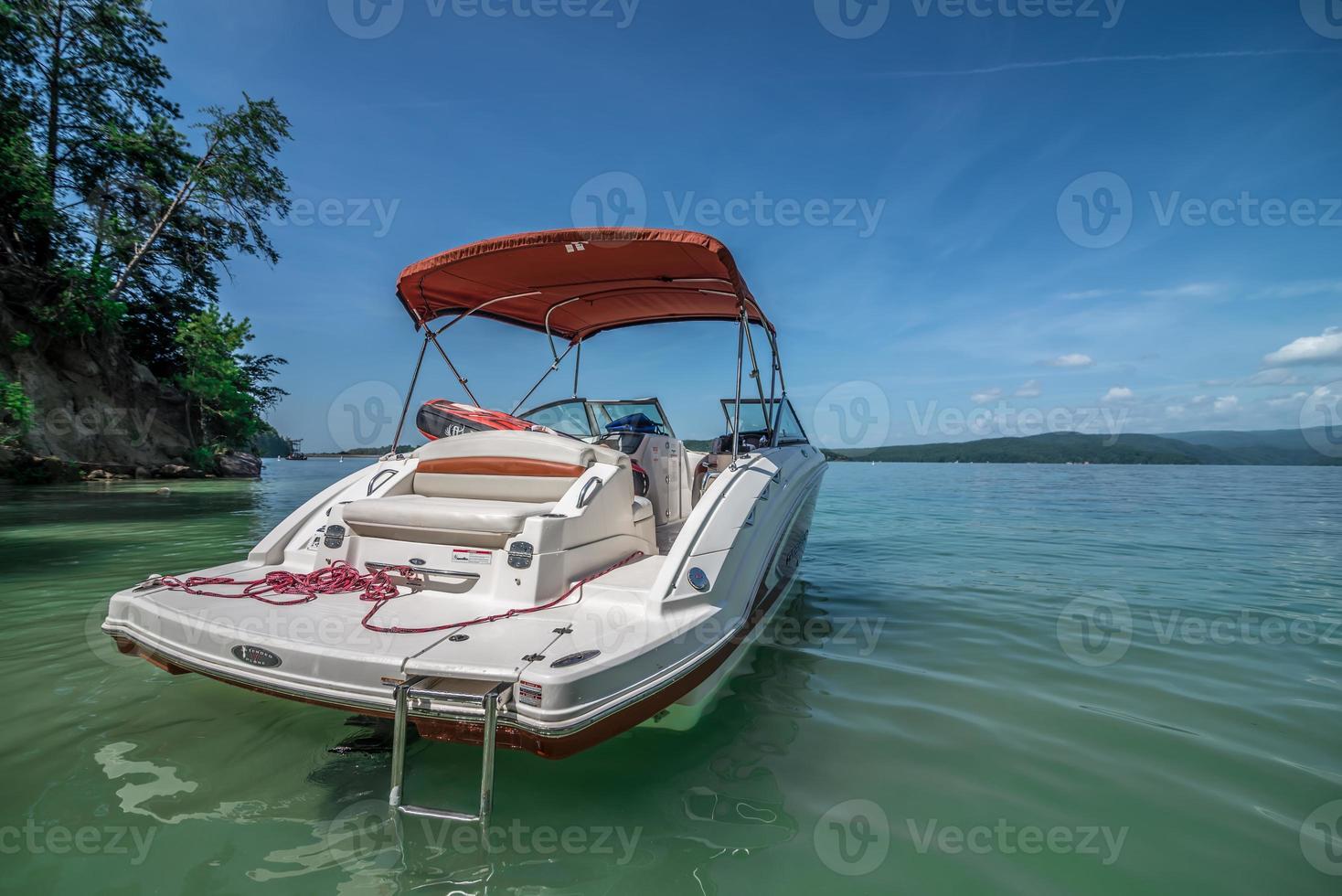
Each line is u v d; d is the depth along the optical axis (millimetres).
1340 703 2998
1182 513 10742
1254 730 2721
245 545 7023
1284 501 12688
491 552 2734
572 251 3668
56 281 20062
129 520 9297
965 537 8133
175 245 24250
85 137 22141
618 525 3182
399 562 2842
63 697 2846
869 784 2273
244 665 2244
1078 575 5789
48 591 4828
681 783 2254
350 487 3559
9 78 20516
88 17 21812
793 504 4328
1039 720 2799
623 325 5629
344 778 2213
